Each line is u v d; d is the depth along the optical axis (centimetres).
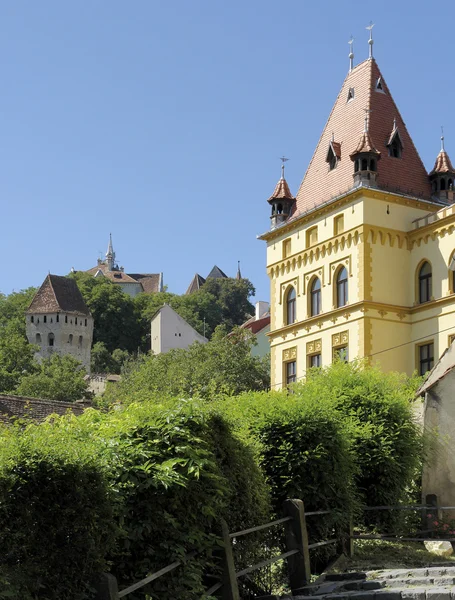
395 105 5406
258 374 6769
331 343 5016
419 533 1964
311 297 5294
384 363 4766
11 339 13850
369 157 4956
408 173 5141
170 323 13150
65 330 16850
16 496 837
